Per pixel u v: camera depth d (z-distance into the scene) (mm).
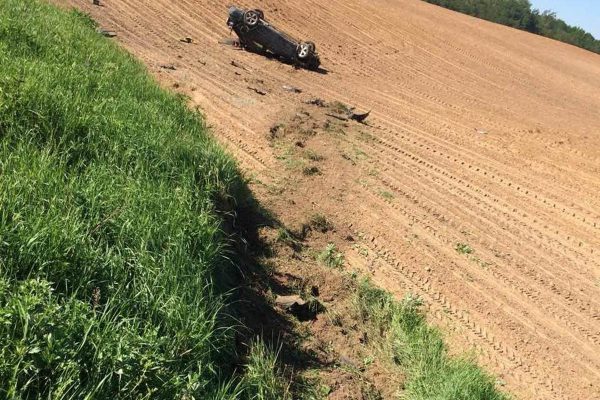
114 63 8539
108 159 5160
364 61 19391
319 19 23000
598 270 7750
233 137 9211
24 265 3289
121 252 3955
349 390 4457
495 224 8531
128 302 3510
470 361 5098
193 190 5594
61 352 2764
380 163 9852
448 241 7680
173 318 3600
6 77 5219
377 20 25188
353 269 6480
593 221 9359
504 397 4766
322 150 9672
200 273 4270
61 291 3355
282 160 8828
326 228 7176
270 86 13008
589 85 24531
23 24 7820
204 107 10203
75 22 11016
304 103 12141
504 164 11422
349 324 5391
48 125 5070
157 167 5535
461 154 11492
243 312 4801
